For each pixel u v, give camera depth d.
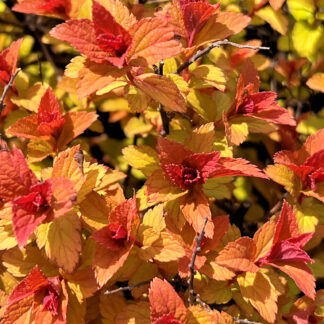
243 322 0.56
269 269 0.60
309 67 0.73
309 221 0.61
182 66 0.60
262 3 0.69
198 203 0.56
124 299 0.59
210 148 0.58
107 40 0.54
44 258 0.58
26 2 0.63
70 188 0.54
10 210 0.55
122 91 0.67
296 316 0.59
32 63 0.73
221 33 0.60
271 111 0.61
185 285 0.59
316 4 0.70
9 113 0.65
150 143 0.72
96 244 0.55
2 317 0.55
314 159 0.60
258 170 0.56
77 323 0.56
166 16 0.60
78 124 0.60
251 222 0.70
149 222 0.58
